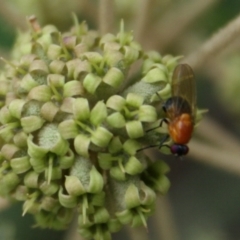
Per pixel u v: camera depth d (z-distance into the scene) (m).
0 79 0.14
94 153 0.14
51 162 0.14
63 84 0.14
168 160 0.20
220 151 0.16
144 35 0.17
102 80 0.14
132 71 0.14
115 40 0.14
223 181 0.20
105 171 0.14
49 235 0.18
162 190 0.14
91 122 0.14
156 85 0.14
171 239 0.16
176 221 0.19
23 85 0.14
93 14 0.17
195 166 0.20
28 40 0.15
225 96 0.18
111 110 0.14
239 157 0.16
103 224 0.14
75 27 0.15
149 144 0.14
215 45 0.15
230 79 0.17
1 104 0.14
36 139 0.14
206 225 0.19
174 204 0.20
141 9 0.16
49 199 0.14
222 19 0.18
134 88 0.14
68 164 0.14
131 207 0.14
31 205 0.14
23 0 0.17
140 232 0.15
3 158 0.14
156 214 0.16
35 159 0.14
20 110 0.14
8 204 0.15
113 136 0.14
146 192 0.14
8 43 0.18
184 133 0.14
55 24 0.17
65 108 0.14
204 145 0.16
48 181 0.14
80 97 0.14
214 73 0.18
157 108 0.14
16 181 0.14
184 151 0.14
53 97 0.14
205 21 0.18
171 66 0.14
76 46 0.14
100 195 0.14
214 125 0.17
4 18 0.17
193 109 0.14
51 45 0.14
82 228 0.14
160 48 0.17
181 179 0.20
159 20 0.17
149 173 0.14
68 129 0.14
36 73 0.14
